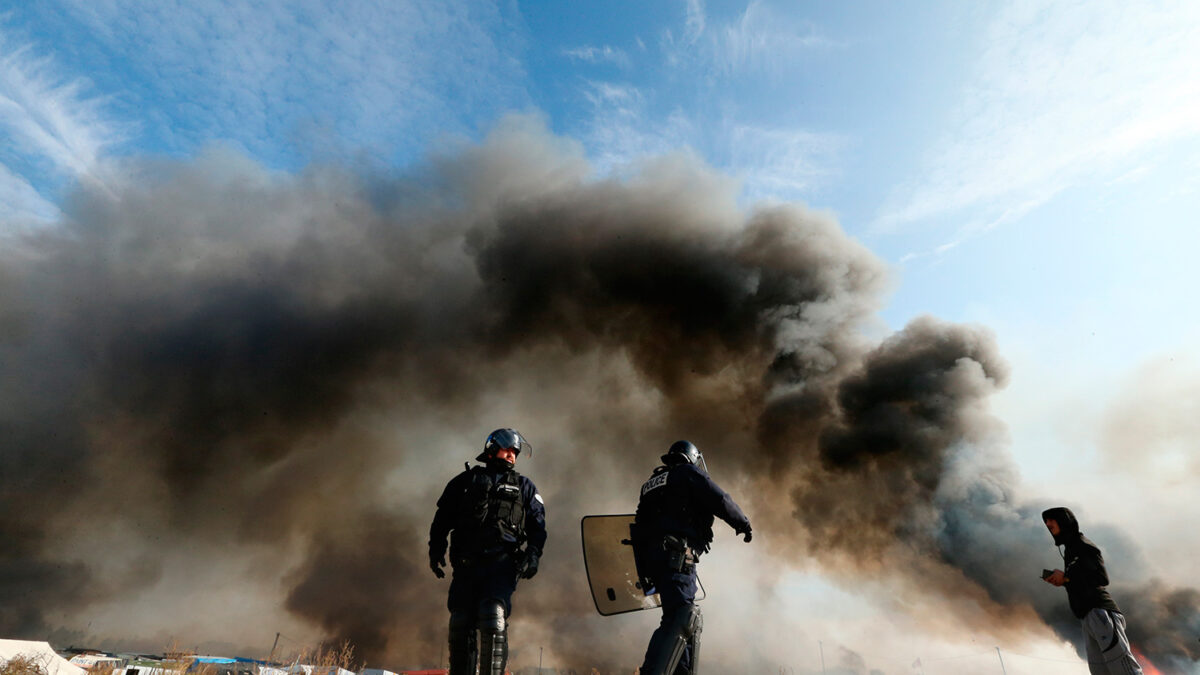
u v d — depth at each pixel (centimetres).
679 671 360
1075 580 511
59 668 886
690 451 428
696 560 385
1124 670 476
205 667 799
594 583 457
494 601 378
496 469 422
